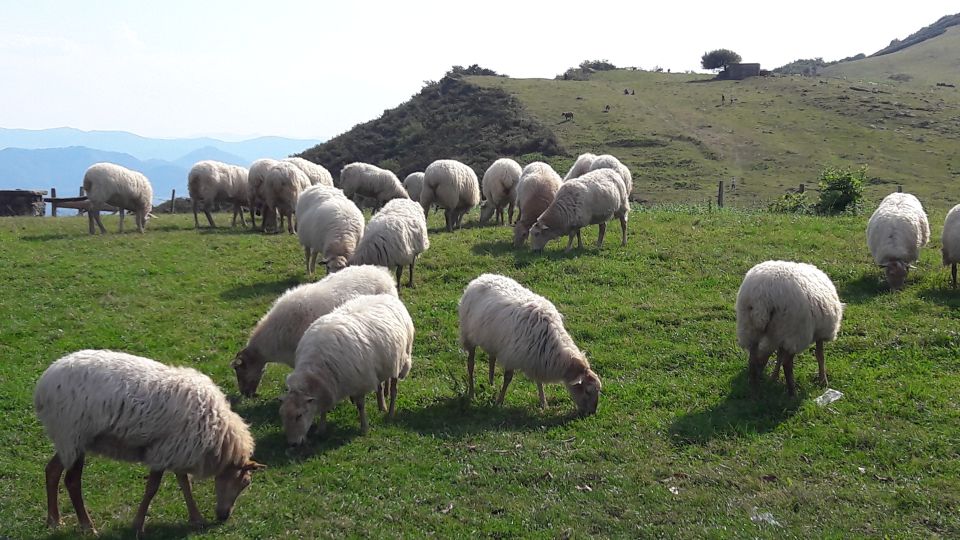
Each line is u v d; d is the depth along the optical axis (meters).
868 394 10.36
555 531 7.36
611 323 13.42
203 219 27.14
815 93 77.75
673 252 17.70
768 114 70.00
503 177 22.42
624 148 60.22
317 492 8.20
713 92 81.81
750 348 10.43
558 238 19.56
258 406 10.66
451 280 16.12
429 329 13.45
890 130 63.41
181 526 7.56
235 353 12.62
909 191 46.81
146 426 7.25
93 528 7.44
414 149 66.50
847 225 20.20
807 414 9.90
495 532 7.38
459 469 8.70
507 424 9.98
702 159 56.81
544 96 76.62
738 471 8.53
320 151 70.62
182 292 15.86
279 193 21.50
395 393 10.23
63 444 7.20
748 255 17.30
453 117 71.38
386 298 10.30
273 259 18.44
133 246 19.78
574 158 56.97
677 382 11.16
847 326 12.70
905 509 7.64
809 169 53.62
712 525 7.41
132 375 7.36
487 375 11.73
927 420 9.59
